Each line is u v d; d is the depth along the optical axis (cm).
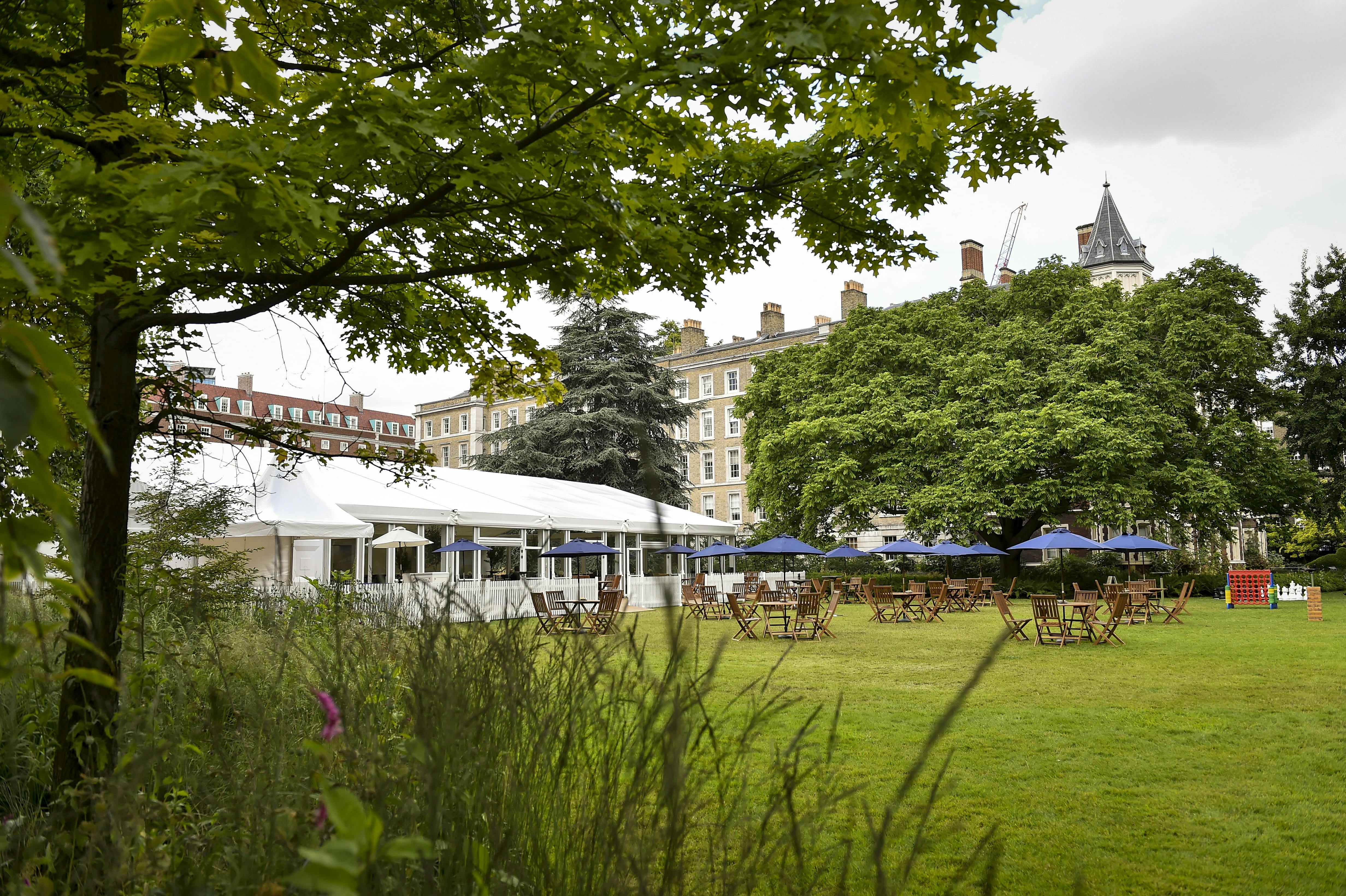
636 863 164
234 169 225
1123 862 456
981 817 528
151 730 259
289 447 474
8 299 263
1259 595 2422
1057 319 3120
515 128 320
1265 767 650
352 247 303
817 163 376
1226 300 3272
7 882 189
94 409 329
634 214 314
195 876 187
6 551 77
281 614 596
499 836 194
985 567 3519
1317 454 3641
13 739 311
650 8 282
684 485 4178
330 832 176
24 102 263
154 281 357
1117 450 2708
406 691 278
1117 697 950
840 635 1738
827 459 3127
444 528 2598
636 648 204
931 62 237
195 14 169
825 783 176
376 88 259
